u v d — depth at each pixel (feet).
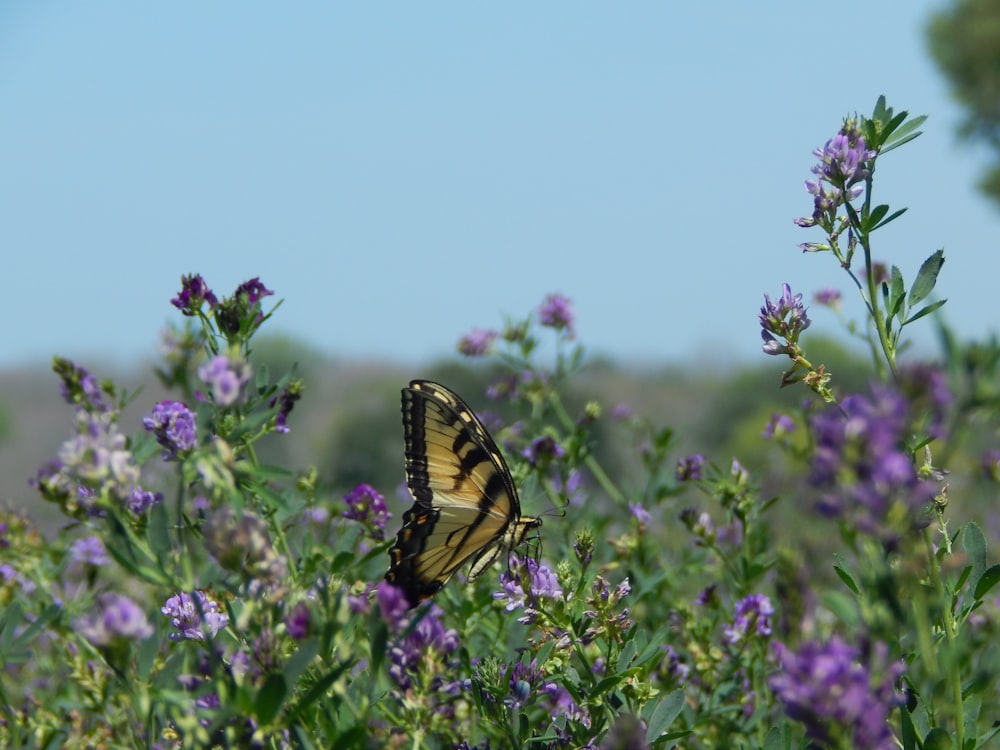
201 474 10.25
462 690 13.83
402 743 10.69
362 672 11.79
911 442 11.70
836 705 8.20
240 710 9.62
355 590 16.07
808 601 14.29
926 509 11.66
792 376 14.53
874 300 13.55
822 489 8.50
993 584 12.55
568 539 22.08
